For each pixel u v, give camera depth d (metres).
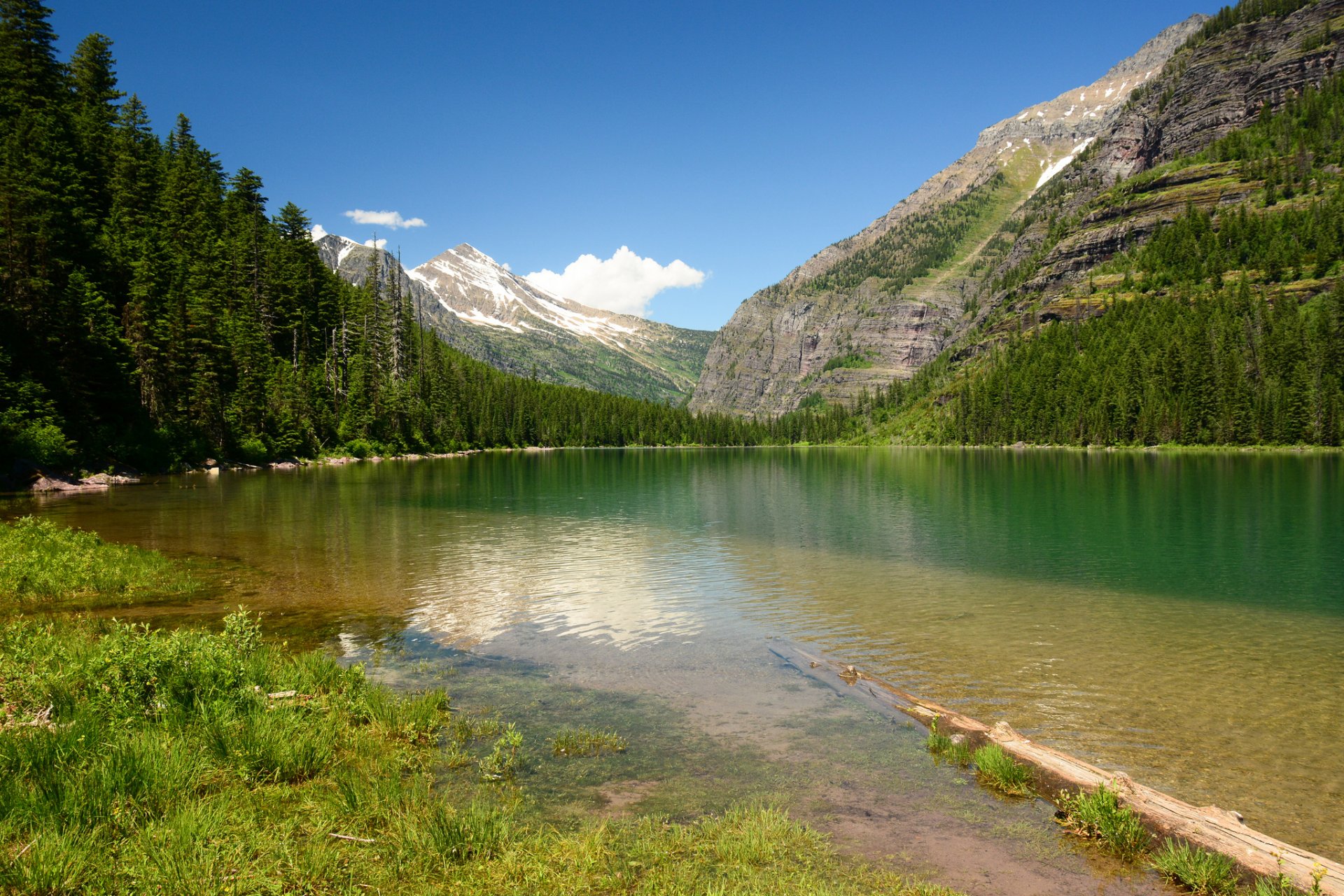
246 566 25.86
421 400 142.88
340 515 41.78
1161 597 21.94
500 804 8.84
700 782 9.67
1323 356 138.62
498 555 29.28
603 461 137.88
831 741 11.21
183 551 28.75
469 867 7.27
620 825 8.38
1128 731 11.81
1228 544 32.34
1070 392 176.88
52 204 72.19
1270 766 10.48
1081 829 8.42
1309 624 18.78
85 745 8.69
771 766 10.23
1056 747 11.20
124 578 21.75
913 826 8.52
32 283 59.06
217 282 97.94
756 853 7.69
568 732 11.45
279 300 113.06
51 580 20.41
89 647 13.13
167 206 104.00
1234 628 18.41
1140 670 14.95
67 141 88.44
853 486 68.62
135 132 120.38
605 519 42.28
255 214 127.25
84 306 66.12
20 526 25.56
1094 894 7.14
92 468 61.97
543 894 6.85
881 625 18.67
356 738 10.45
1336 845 8.35
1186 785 9.90
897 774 10.02
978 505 49.72
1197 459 110.38
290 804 8.33
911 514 45.03
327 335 127.12
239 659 12.21
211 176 136.00
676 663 15.43
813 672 14.83
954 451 183.38
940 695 13.55
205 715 9.86
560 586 23.41
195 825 7.23
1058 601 21.39
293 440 94.88
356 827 7.90
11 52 93.12
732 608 20.50
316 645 16.50
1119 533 36.09
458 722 11.74
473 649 16.39
